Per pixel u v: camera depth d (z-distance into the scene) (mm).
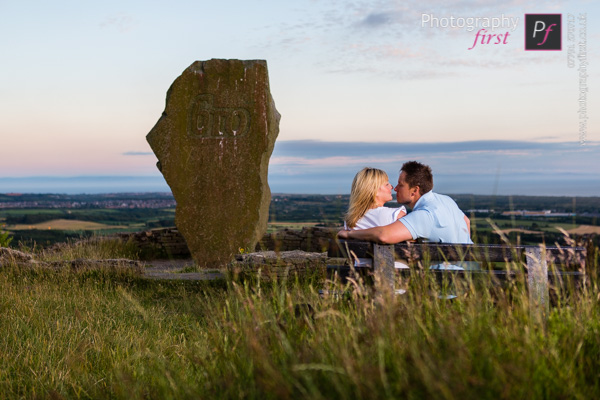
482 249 3568
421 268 3480
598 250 3383
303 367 2145
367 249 3742
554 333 2711
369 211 4117
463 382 2057
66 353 4336
